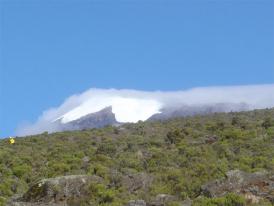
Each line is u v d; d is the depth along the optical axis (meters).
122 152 51.38
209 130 59.91
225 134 53.22
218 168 37.84
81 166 44.97
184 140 54.84
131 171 38.91
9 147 57.66
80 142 59.91
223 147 47.25
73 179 32.19
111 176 35.53
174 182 34.84
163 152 48.19
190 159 43.84
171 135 57.25
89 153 51.69
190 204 27.73
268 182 28.89
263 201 26.98
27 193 32.19
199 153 45.69
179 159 44.06
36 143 60.50
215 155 45.66
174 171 37.56
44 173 43.56
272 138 50.56
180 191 32.72
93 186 31.72
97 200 30.73
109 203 29.80
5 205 28.22
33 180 42.44
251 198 27.41
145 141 56.72
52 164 46.28
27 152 54.03
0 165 46.41
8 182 39.88
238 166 38.81
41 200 31.22
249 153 45.19
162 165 42.91
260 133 54.00
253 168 39.00
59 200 31.05
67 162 46.62
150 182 35.25
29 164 47.75
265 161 39.88
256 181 29.25
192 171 37.62
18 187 39.78
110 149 52.06
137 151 50.84
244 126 58.00
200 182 33.41
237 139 51.59
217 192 28.80
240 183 29.16
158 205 28.09
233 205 26.38
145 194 32.53
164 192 32.78
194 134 57.16
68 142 60.66
